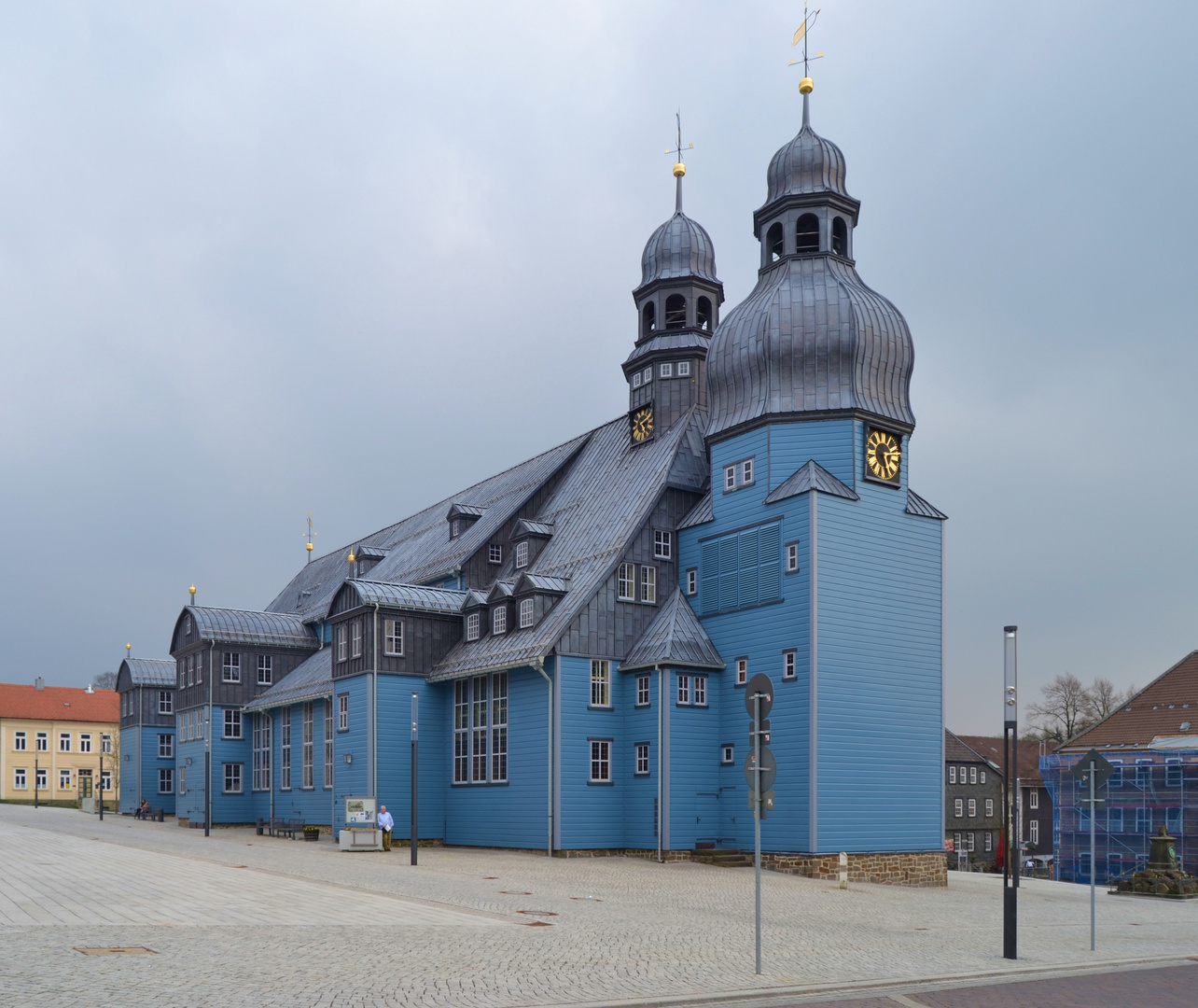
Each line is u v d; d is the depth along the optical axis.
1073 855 66.25
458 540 57.16
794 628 37.25
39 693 119.94
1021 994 15.19
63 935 16.41
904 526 39.53
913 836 37.75
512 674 42.75
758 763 16.25
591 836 39.91
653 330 50.25
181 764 64.12
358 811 40.72
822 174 42.62
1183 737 62.72
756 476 39.88
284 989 12.98
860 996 14.57
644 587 42.75
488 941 17.48
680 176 53.00
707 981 14.93
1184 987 16.33
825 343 39.38
